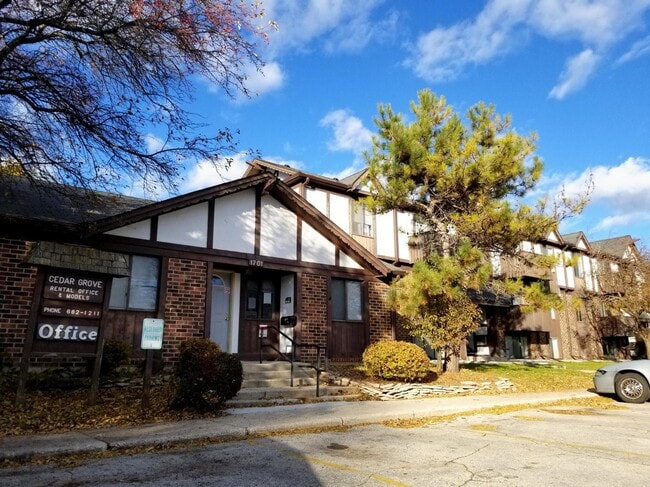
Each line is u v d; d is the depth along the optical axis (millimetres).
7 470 5375
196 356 8695
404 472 5340
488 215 12938
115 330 11344
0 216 10203
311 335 14508
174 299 12203
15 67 8992
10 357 10023
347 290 15867
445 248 14508
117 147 9719
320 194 19641
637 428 8250
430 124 13891
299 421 7996
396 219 21719
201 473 5262
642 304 28812
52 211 11617
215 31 9188
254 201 14203
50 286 8047
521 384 14273
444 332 13836
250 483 4906
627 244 34594
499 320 28094
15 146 9203
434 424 8602
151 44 9180
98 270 8359
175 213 12672
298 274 14633
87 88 9547
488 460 5898
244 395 9953
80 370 10375
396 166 13648
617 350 36031
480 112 14359
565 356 31047
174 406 8438
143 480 4996
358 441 7008
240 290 14336
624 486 4891
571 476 5223
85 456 5992
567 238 34469
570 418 9398
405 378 12273
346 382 11914
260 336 12883
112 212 12938
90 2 8617
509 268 21297
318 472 5324
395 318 16594
